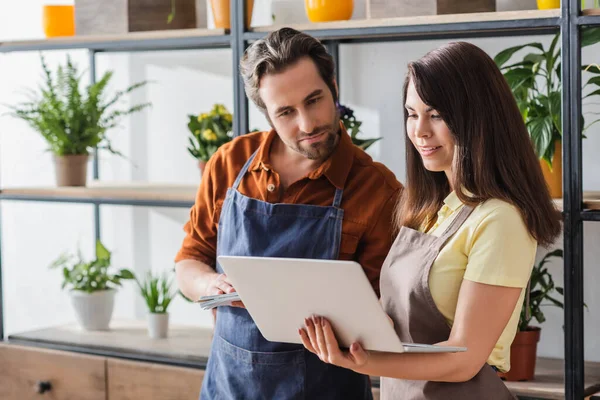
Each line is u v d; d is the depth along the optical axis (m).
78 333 3.14
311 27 2.46
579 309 2.12
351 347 1.48
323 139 1.85
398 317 1.70
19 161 3.71
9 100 3.69
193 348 2.88
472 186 1.58
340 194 1.92
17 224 3.76
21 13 3.59
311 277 1.43
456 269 1.59
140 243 3.43
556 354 2.68
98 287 3.20
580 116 2.11
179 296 3.34
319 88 1.82
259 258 1.46
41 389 3.00
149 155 3.37
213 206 2.09
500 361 1.65
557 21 2.13
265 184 1.97
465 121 1.57
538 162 1.62
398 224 1.81
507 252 1.52
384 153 2.90
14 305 3.82
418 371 1.51
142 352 2.87
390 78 2.87
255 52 1.85
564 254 2.13
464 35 2.71
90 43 2.81
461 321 1.53
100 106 3.37
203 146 2.90
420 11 2.34
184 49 3.23
